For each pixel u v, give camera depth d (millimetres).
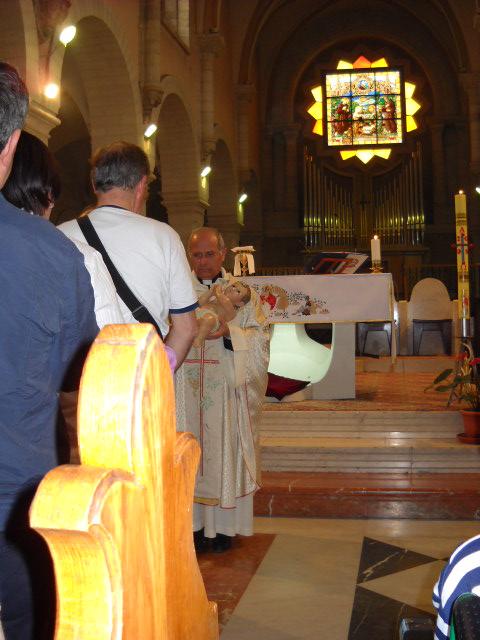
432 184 20656
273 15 20609
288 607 3100
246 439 3836
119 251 2262
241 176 18516
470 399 5164
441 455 5008
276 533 4207
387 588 3311
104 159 2398
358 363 9422
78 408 778
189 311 2447
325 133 20891
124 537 730
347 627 2887
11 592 1267
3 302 1171
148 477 789
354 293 5750
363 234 20500
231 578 3457
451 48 19984
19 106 1229
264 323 4004
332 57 21281
